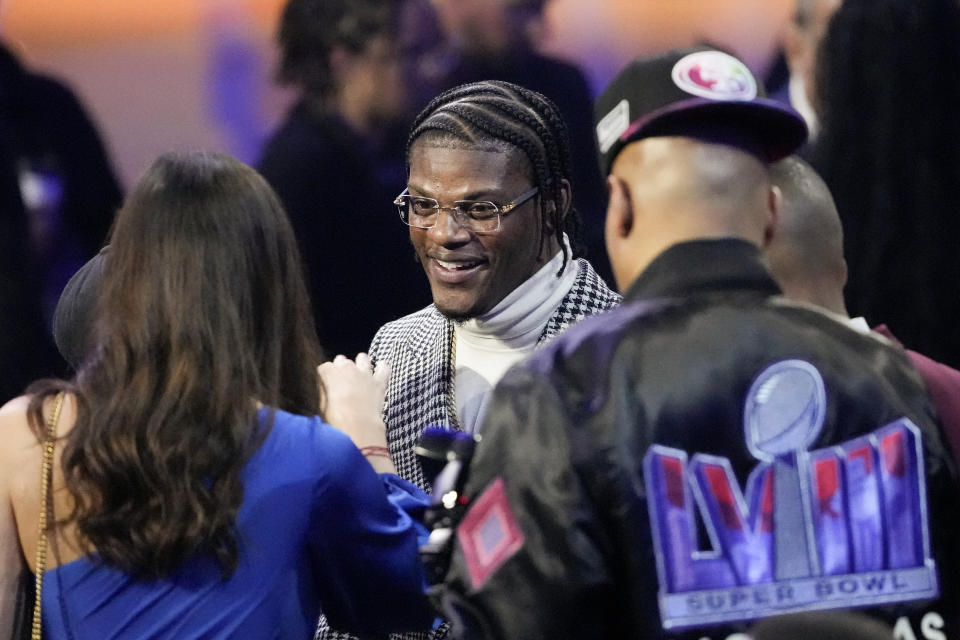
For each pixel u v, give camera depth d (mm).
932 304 14680
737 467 4152
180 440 5016
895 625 4129
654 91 4438
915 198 14508
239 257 5332
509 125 6668
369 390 6297
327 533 5422
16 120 14820
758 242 4520
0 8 14680
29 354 14984
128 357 5145
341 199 14766
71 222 15062
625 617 4125
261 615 5152
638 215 4500
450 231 6641
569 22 14281
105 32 14812
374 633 5844
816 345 4324
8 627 5137
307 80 14625
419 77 14492
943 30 14219
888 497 4211
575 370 4289
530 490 4168
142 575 5039
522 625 4105
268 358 5457
